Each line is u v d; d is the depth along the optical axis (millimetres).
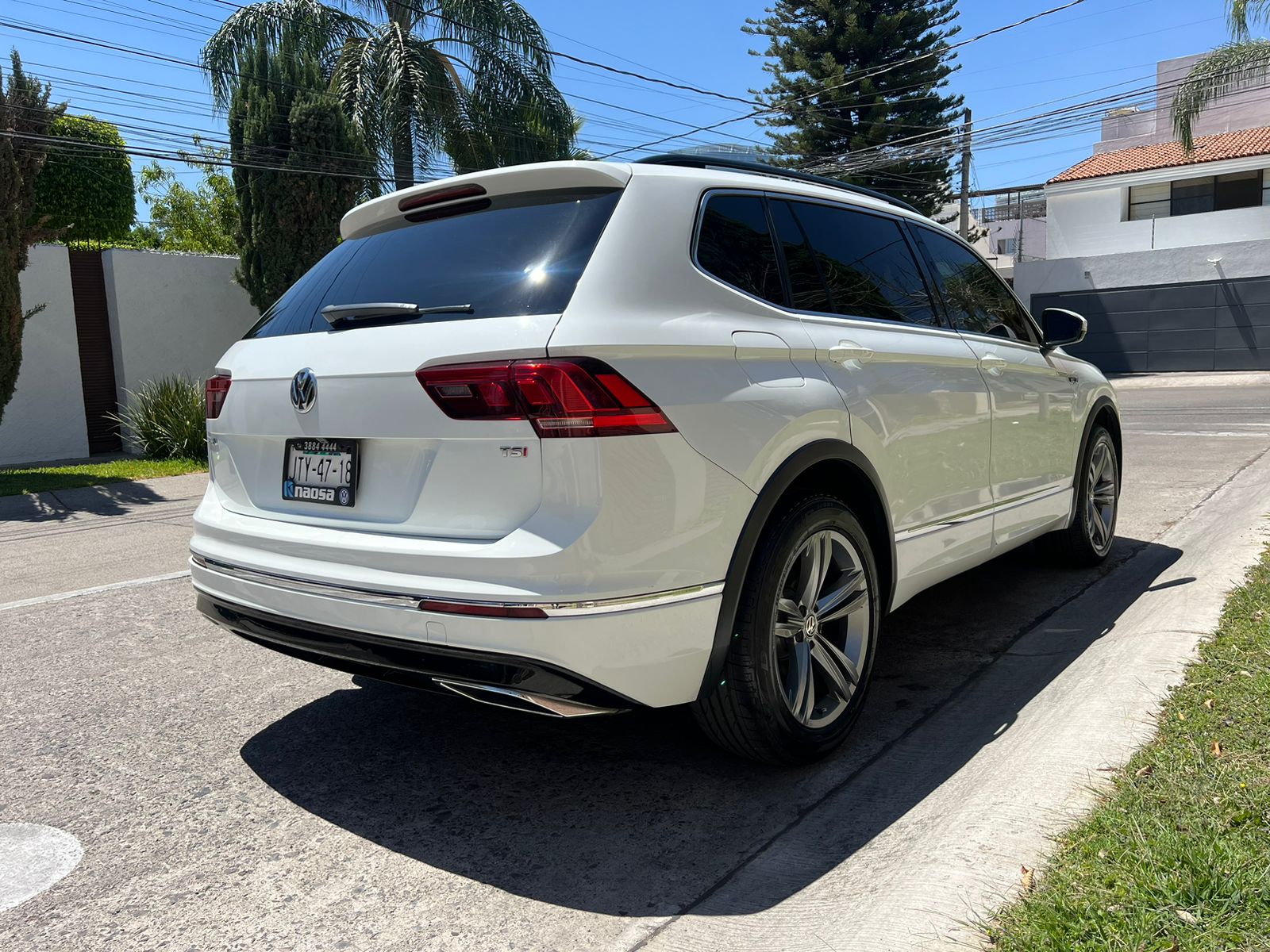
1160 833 2096
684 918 2145
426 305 2578
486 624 2232
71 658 4172
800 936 2039
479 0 17766
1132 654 3377
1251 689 2844
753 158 3285
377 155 17156
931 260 3855
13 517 8547
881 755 2936
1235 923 1800
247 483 2969
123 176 21250
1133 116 30125
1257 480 7105
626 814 2645
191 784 2916
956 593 4684
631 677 2340
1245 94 27750
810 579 2791
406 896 2279
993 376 3820
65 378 13422
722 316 2666
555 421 2217
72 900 2289
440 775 2938
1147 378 23000
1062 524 4609
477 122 18250
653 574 2328
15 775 2998
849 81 28656
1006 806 2422
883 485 3078
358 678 3867
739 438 2520
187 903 2271
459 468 2352
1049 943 1800
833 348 2957
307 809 2734
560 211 2650
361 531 2531
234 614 2869
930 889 2100
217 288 14766
